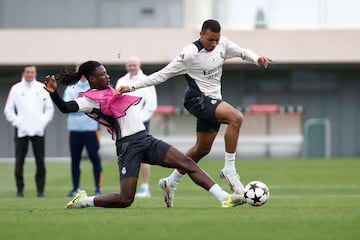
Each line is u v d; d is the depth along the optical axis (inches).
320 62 4404.5
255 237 1016.2
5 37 4370.1
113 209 1363.2
